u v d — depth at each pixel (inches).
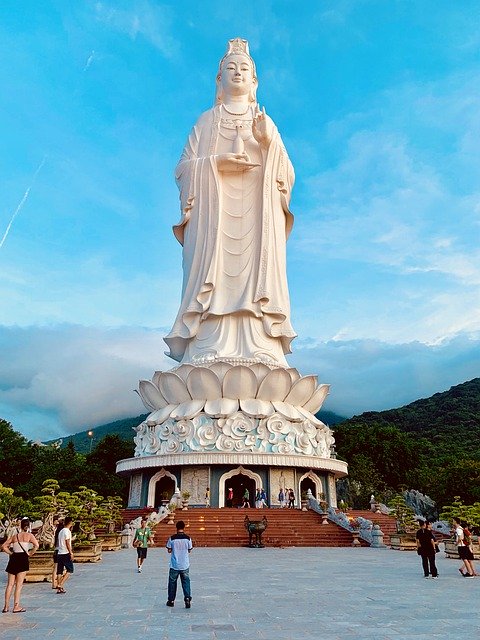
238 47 2149.4
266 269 1785.2
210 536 1177.4
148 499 1633.9
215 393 1659.7
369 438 3043.8
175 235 1939.0
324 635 357.4
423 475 2819.9
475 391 5162.4
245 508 1375.5
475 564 858.8
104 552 1023.0
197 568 757.9
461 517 998.4
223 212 1862.7
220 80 2112.5
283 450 1599.4
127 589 571.8
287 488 1593.3
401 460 2965.1
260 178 1891.0
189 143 1971.0
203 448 1587.1
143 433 1744.6
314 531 1222.9
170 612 441.4
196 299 1774.1
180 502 1417.3
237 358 1692.9
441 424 4424.2
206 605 473.7
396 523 1299.2
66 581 637.9
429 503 2436.0
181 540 475.2
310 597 516.1
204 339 1774.1
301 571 725.3
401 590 564.4
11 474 2172.7
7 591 450.0
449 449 3708.2
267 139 1871.3
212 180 1844.2
